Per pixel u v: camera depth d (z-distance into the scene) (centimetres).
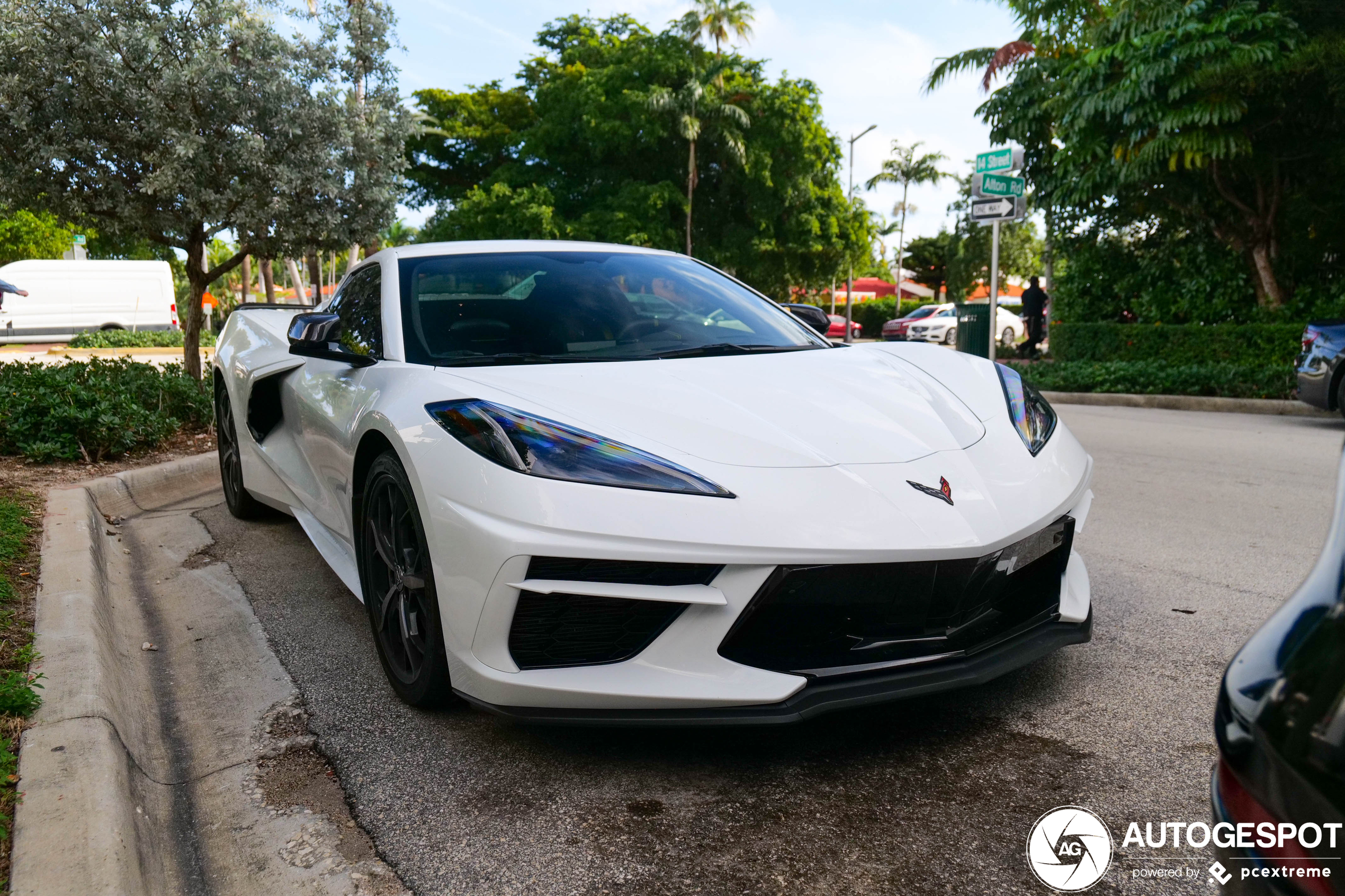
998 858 170
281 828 191
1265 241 1151
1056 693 240
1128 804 187
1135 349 1201
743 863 172
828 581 192
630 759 213
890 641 202
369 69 831
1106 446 679
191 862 181
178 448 612
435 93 3641
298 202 791
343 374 299
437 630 219
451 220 3331
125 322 2666
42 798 175
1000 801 190
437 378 244
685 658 196
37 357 1873
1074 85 1125
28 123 687
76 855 159
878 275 6544
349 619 317
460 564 202
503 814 192
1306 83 962
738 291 344
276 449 388
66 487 462
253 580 363
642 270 333
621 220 3083
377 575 259
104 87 707
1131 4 1066
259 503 455
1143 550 380
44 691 221
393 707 247
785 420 225
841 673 196
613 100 3191
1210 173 1134
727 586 192
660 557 190
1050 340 1323
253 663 282
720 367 262
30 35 685
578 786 202
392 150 849
